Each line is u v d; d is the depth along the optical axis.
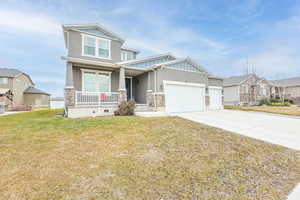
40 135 5.66
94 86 12.18
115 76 13.17
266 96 27.33
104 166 3.51
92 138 5.34
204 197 2.60
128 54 15.95
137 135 5.66
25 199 2.42
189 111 13.63
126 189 2.73
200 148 4.68
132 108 10.80
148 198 2.52
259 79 26.53
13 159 3.78
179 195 2.62
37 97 30.27
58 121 7.99
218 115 11.51
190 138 5.47
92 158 3.88
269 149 4.83
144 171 3.34
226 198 2.60
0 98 23.02
